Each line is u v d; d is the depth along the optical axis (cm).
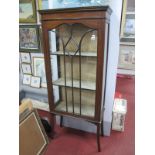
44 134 156
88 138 192
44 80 230
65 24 140
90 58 154
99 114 153
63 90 181
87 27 135
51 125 187
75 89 172
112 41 148
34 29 202
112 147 178
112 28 144
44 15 134
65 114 168
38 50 213
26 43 216
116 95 251
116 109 197
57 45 162
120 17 140
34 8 188
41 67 224
